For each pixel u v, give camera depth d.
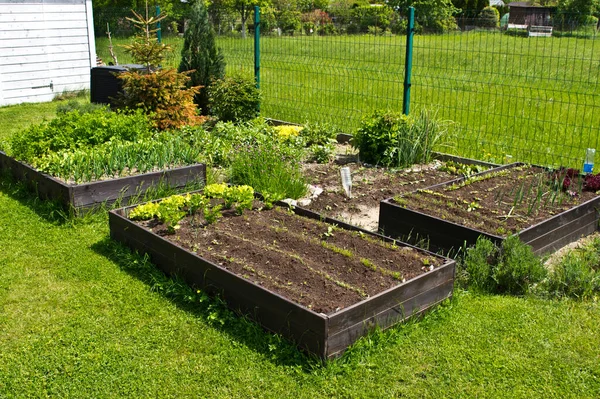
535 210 5.68
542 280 4.71
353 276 4.30
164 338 3.96
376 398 3.38
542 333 4.02
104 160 6.57
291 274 4.33
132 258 5.09
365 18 10.22
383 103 11.99
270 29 12.19
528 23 8.60
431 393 3.41
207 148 8.18
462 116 10.93
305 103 12.10
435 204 5.83
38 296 4.52
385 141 7.91
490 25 9.37
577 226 5.75
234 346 3.88
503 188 6.40
